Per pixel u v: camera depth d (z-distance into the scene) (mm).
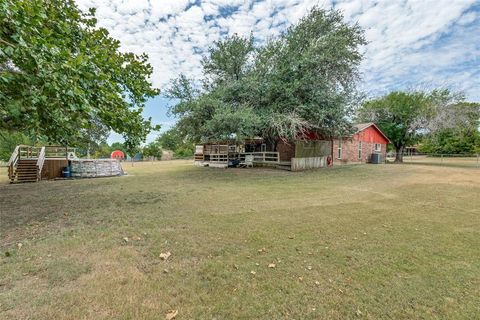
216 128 13281
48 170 13898
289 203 6484
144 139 6105
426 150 40250
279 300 2443
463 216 5332
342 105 14320
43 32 3604
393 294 2555
